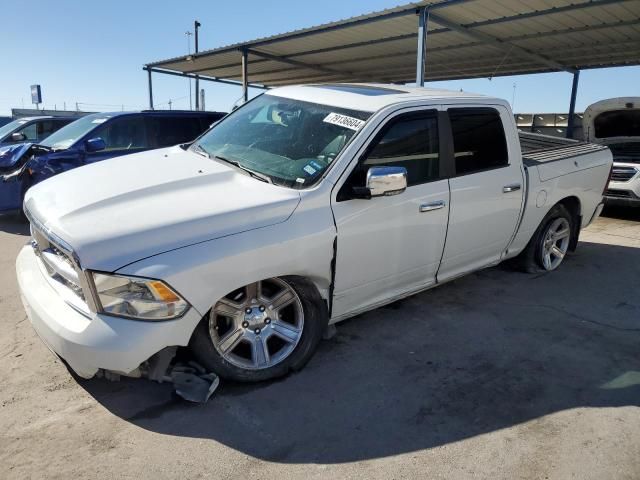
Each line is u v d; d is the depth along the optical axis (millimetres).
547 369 3613
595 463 2664
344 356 3680
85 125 8094
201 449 2662
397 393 3242
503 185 4527
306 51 14664
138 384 3215
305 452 2676
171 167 3615
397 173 3318
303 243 3152
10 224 7773
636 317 4574
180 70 18406
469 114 4293
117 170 3617
